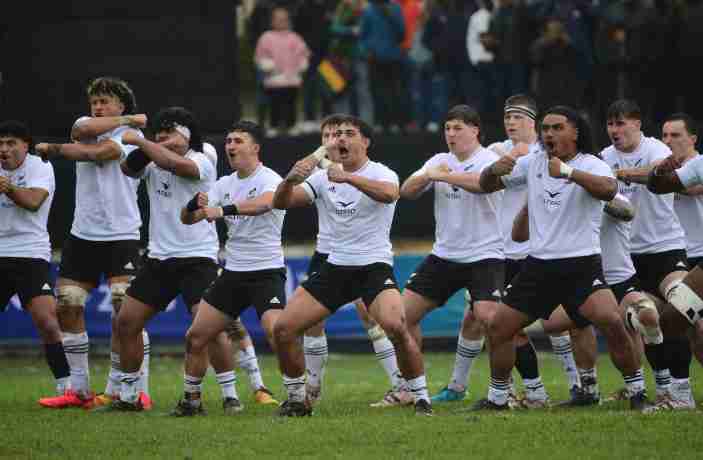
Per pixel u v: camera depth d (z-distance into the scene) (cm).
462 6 6297
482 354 5994
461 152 3794
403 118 6450
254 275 3462
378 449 2836
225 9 5925
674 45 6200
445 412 3475
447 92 6375
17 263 3753
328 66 6488
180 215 3484
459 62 6294
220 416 3466
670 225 3772
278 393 4306
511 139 3862
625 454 2734
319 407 3722
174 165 3453
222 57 5928
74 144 3741
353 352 6088
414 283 3788
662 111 6250
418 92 6462
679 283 3269
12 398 4125
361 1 6531
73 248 3819
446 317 6103
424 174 3622
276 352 3381
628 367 3353
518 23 6188
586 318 3281
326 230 3991
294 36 6425
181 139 3544
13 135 3734
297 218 6219
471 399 3997
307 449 2848
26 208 3697
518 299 3300
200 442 2958
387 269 3306
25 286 3762
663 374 3397
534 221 3291
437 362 5600
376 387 4503
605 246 3609
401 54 6381
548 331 3694
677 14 6203
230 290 3456
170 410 3681
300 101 6738
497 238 3719
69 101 5900
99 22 5888
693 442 2841
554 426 3070
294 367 3369
